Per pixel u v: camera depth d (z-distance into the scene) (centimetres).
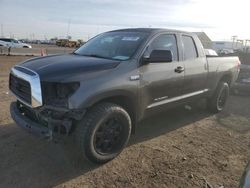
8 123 548
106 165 411
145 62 445
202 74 590
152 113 486
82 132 378
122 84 407
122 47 466
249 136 551
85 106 368
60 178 375
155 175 389
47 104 370
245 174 244
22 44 4569
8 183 359
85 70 383
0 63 1761
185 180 379
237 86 912
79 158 426
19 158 420
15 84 433
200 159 441
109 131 408
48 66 392
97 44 514
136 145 484
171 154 455
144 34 484
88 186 359
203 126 600
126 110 444
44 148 453
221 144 505
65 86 361
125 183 368
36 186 356
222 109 721
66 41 5928
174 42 524
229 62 700
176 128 578
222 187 367
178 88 527
